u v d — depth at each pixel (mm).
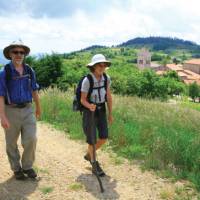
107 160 7641
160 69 175625
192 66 162875
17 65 5934
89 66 6363
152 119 10547
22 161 6340
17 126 6062
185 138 8023
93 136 6512
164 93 56625
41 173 6676
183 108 12422
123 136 8695
